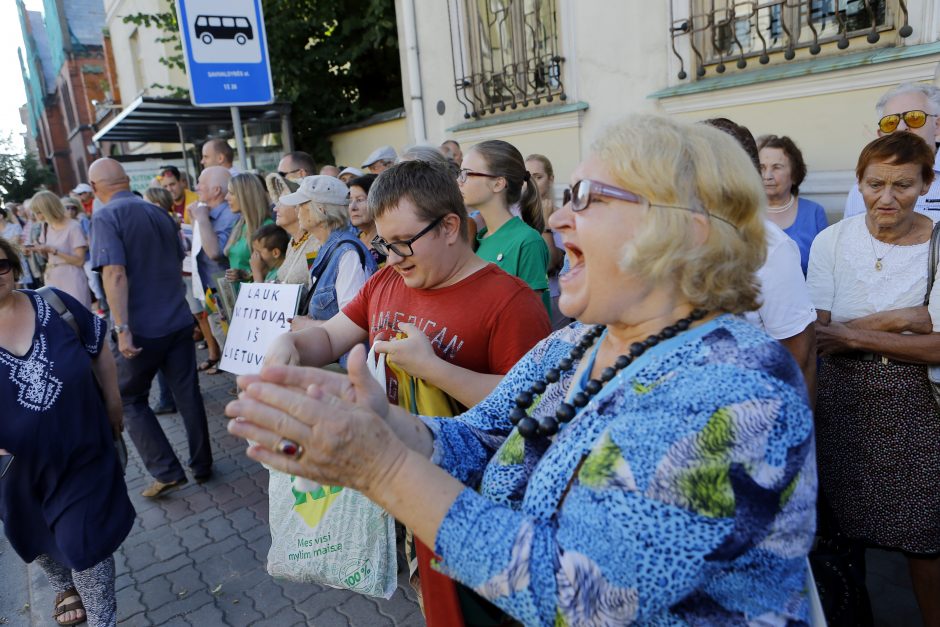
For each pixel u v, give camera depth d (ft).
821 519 6.73
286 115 24.72
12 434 7.13
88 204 32.83
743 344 2.74
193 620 8.84
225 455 13.98
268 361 5.93
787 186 9.07
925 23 9.74
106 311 22.47
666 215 2.85
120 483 8.08
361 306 6.86
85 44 78.02
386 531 5.91
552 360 4.07
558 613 2.56
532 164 13.76
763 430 2.46
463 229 5.93
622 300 3.08
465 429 4.00
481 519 2.82
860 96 10.57
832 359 6.44
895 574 8.17
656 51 13.33
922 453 5.97
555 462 2.99
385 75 28.04
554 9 15.61
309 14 25.84
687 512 2.41
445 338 5.82
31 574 10.60
